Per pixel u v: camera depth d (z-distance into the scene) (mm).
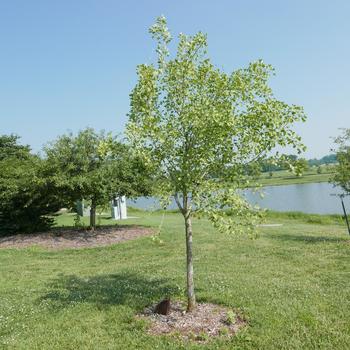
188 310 9188
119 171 22109
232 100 8914
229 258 15594
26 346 7969
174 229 24219
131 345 7734
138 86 8867
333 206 46875
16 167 26281
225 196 8180
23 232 24578
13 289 12547
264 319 8562
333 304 9414
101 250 19578
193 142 8836
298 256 15312
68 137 23188
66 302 10578
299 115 8547
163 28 9031
